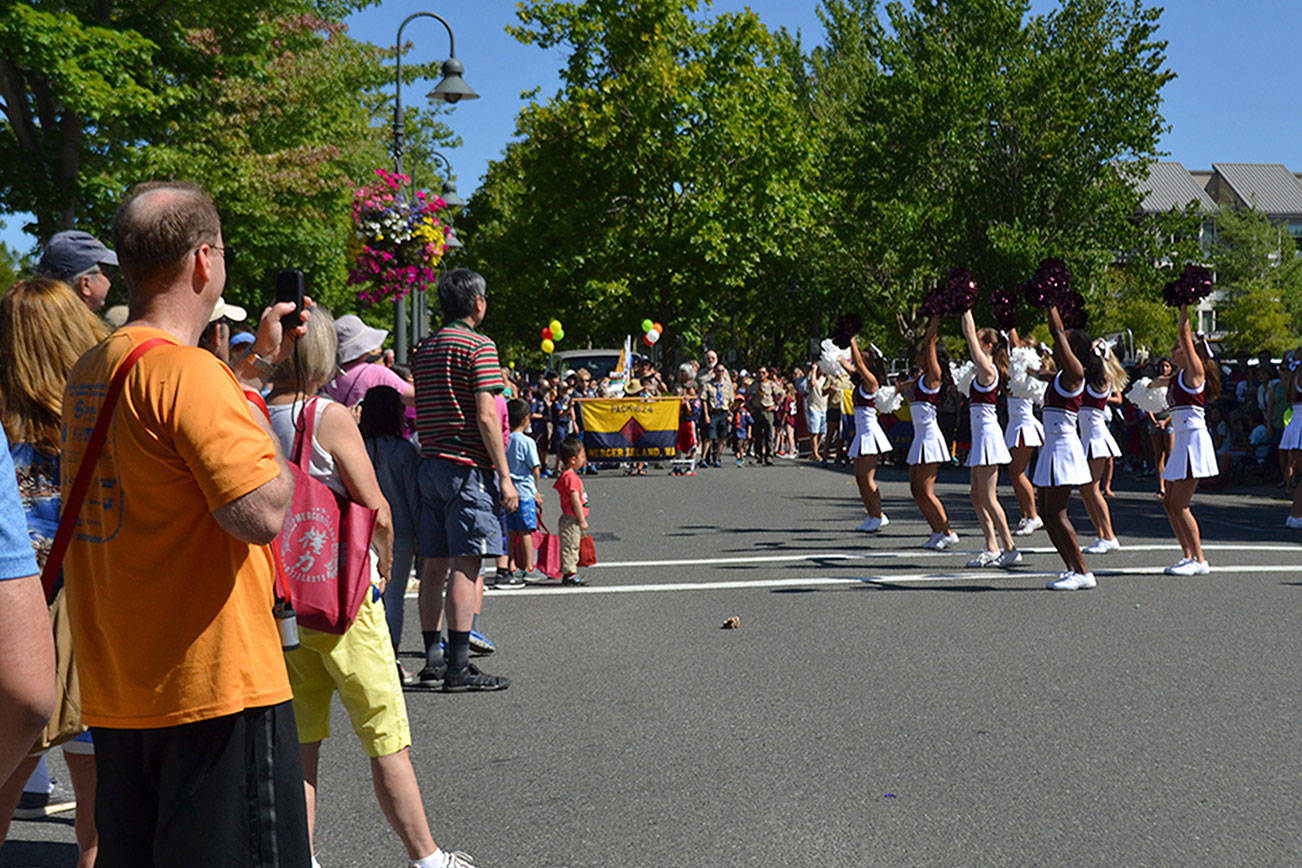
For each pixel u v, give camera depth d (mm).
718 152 37344
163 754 2619
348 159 25719
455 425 6367
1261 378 19531
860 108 45312
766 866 4035
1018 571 10328
